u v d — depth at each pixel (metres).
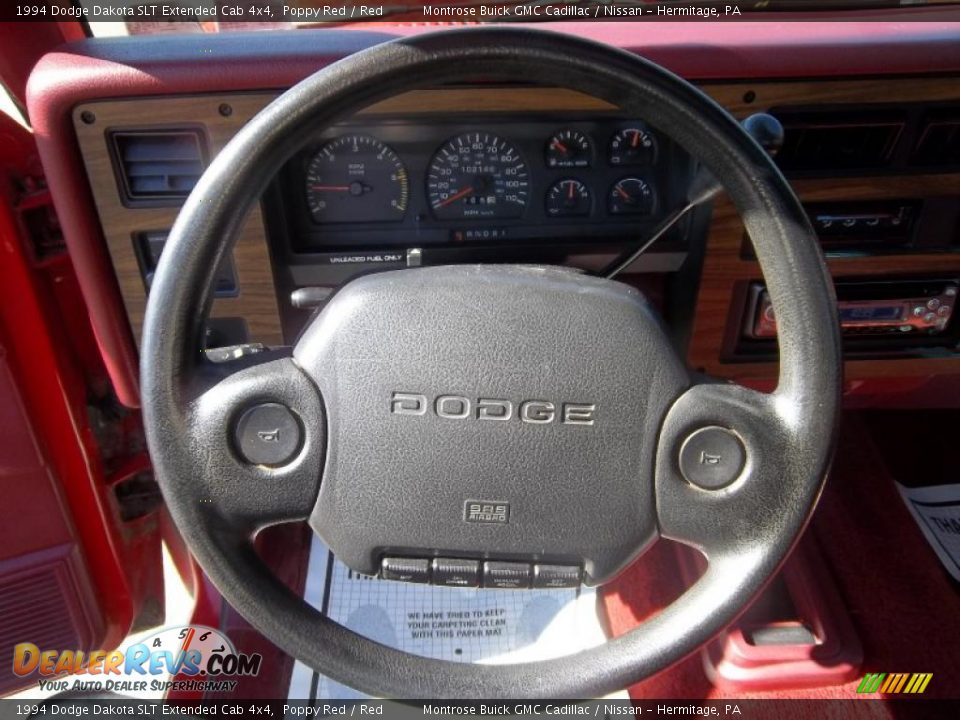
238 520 0.73
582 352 0.70
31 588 1.31
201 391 0.70
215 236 0.67
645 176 1.11
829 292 0.68
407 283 0.70
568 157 1.09
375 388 0.70
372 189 1.10
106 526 1.35
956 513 1.69
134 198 1.04
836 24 1.06
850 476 1.77
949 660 1.41
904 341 1.30
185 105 0.98
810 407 0.69
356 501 0.73
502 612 1.38
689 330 1.25
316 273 1.15
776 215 0.67
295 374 0.70
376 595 1.40
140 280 1.11
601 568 0.76
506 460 0.71
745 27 1.05
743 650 1.36
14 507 1.23
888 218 1.17
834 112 1.07
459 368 0.70
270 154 0.66
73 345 1.26
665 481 0.72
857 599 1.51
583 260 1.17
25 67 1.02
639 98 0.66
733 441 0.71
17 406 1.14
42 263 1.12
